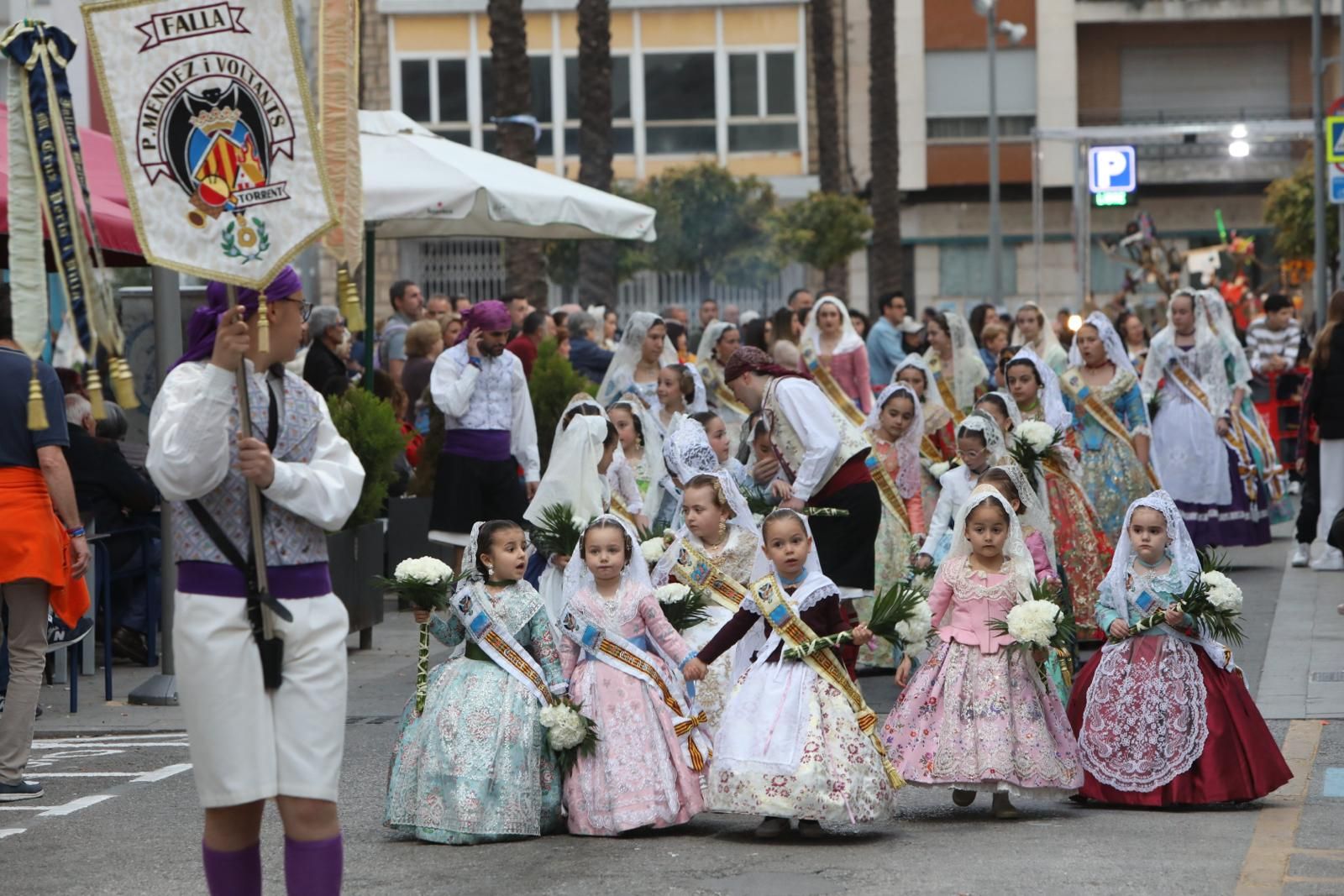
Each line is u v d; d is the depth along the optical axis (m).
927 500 15.91
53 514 11.00
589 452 13.25
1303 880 8.19
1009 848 9.10
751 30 54.75
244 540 6.77
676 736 9.93
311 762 6.80
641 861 8.98
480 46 53.66
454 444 17.72
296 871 6.84
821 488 13.36
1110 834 9.43
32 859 9.23
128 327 19.30
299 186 6.81
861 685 14.07
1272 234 56.97
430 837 9.48
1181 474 20.03
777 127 54.88
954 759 9.92
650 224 20.48
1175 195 57.44
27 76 6.62
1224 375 20.09
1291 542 22.80
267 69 6.79
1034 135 33.72
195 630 6.70
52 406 10.93
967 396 19.11
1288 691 13.04
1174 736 10.15
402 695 14.17
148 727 13.14
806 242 44.62
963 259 59.53
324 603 6.91
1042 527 11.56
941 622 10.35
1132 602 10.45
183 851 9.34
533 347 21.78
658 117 54.81
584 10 33.50
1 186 13.02
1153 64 60.03
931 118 58.75
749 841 9.45
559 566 11.67
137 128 6.67
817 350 19.44
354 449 16.16
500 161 20.17
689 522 11.41
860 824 9.67
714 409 20.02
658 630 10.04
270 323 6.88
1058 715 10.18
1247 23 59.50
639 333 18.38
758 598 9.60
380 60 53.72
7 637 11.97
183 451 6.51
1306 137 33.31
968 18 58.34
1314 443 19.73
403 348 24.31
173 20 6.71
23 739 10.80
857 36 57.97
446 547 18.09
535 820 9.62
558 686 9.86
